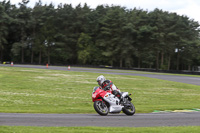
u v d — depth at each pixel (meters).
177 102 18.48
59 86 26.56
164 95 22.48
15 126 6.45
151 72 60.84
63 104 16.09
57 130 6.09
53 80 32.44
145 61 96.50
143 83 32.47
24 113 9.98
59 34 94.88
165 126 7.09
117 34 91.06
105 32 90.50
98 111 9.09
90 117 8.66
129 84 30.56
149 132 6.06
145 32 86.19
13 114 9.36
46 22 96.50
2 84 26.45
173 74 54.72
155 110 11.92
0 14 92.62
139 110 11.73
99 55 92.75
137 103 17.47
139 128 6.57
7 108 13.34
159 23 89.81
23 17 95.62
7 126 6.40
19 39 100.94
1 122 7.20
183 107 13.20
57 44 94.44
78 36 97.81
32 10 98.38
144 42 90.69
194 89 28.03
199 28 100.00
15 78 33.22
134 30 87.12
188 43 90.19
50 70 52.47
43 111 11.02
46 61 101.19
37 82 29.61
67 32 99.25
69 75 41.31
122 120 8.09
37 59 101.81
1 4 95.81
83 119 8.13
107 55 88.00
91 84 29.38
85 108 13.18
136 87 27.92
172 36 90.62
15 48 91.75
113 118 8.52
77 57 96.25
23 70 49.22
